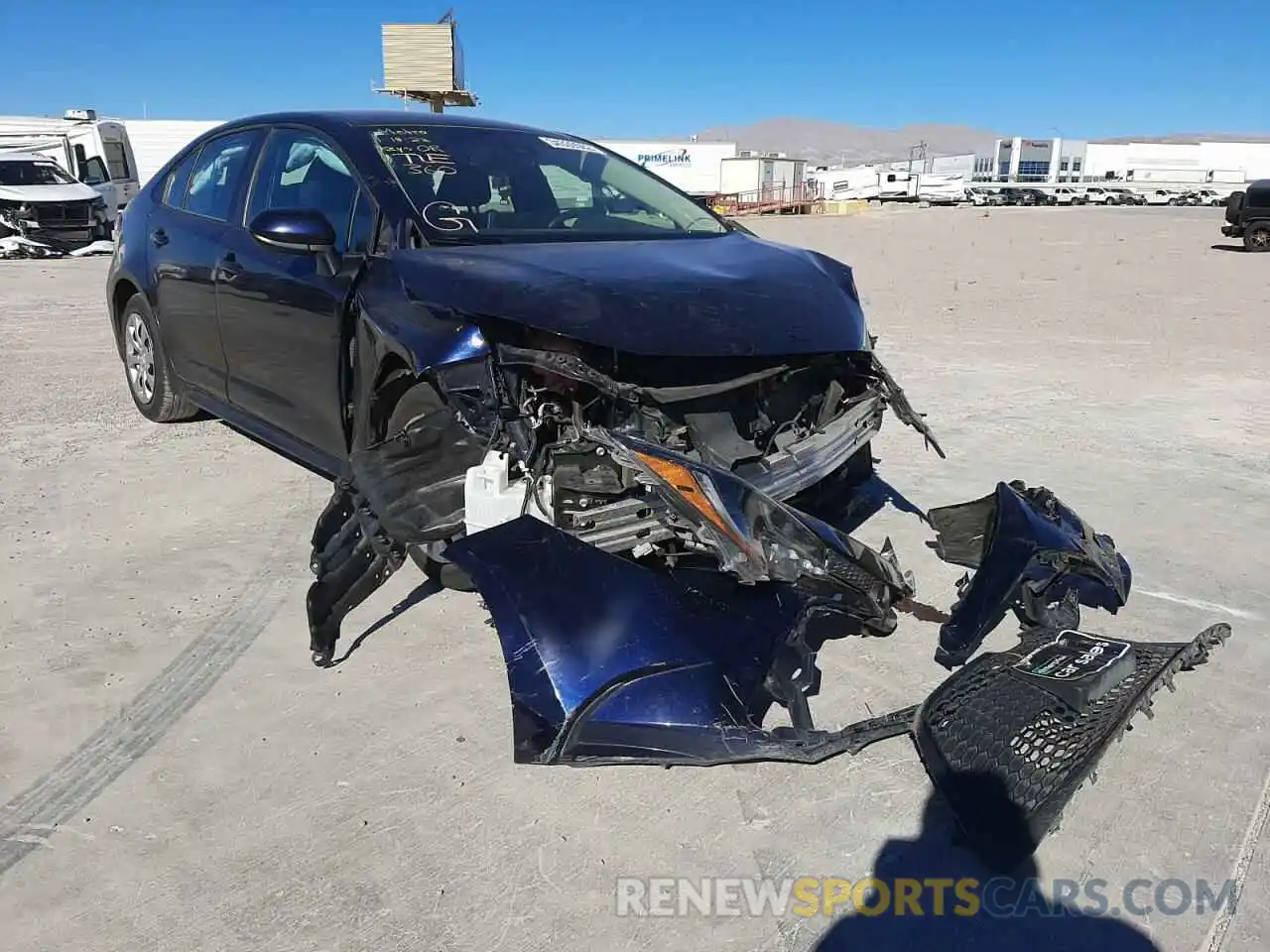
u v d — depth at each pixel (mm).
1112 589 3418
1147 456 5340
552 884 2188
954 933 2064
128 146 25797
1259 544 4105
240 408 4449
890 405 3682
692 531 2557
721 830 2367
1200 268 17000
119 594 3561
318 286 3541
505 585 2504
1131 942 2039
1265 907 2131
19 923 2053
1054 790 2279
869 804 2465
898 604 3287
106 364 7645
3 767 2566
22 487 4660
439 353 2838
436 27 40781
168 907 2104
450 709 2861
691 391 2877
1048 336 9484
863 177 70875
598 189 4227
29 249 18359
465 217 3578
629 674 2406
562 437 2781
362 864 2238
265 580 3691
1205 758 2656
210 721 2785
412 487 2941
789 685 2613
